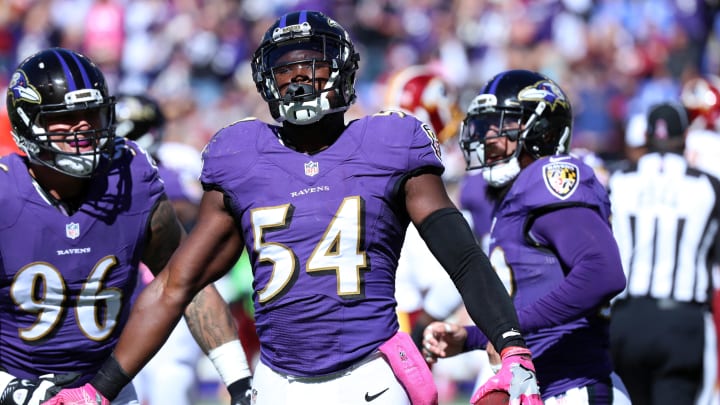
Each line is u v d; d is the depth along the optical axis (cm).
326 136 1120
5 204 1223
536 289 1334
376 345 1093
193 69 4728
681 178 1998
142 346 1145
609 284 1261
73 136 1220
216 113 4419
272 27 1131
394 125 1109
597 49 4562
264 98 1132
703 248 1995
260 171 1107
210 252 1143
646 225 1998
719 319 2083
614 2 4691
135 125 1945
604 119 4297
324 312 1084
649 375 2014
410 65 4700
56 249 1234
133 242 1274
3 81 4778
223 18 4884
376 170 1095
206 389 3031
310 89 1091
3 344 1259
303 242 1091
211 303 1362
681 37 4603
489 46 4644
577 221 1292
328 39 1112
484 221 1806
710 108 2625
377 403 1085
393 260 1120
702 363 1989
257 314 1130
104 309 1271
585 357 1344
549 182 1319
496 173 1400
